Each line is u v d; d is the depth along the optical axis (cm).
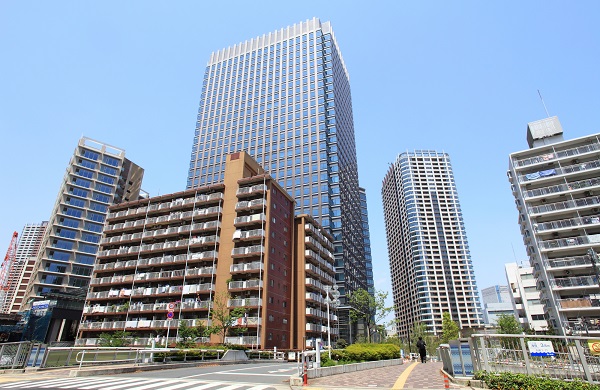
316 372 1731
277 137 10438
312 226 6988
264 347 4900
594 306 4756
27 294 9388
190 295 5703
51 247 9144
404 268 19712
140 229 6850
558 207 5588
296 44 11844
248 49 12500
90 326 6069
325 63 11294
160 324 5478
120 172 11050
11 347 2248
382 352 2912
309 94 10756
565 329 4822
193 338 4553
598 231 5303
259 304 5128
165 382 1550
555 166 6012
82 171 10281
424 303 17125
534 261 6181
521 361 1325
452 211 18938
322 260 7212
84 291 7800
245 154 6669
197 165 10825
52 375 1920
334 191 9438
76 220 9706
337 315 8162
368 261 14838
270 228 5872
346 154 11175
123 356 2430
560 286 5097
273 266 5706
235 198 6197
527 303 8456
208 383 1520
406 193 19700
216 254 5806
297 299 6175
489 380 1256
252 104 11312
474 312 16862
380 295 7038
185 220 6412
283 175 9819
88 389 1300
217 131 11256
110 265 6556
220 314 4862
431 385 1391
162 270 6222
